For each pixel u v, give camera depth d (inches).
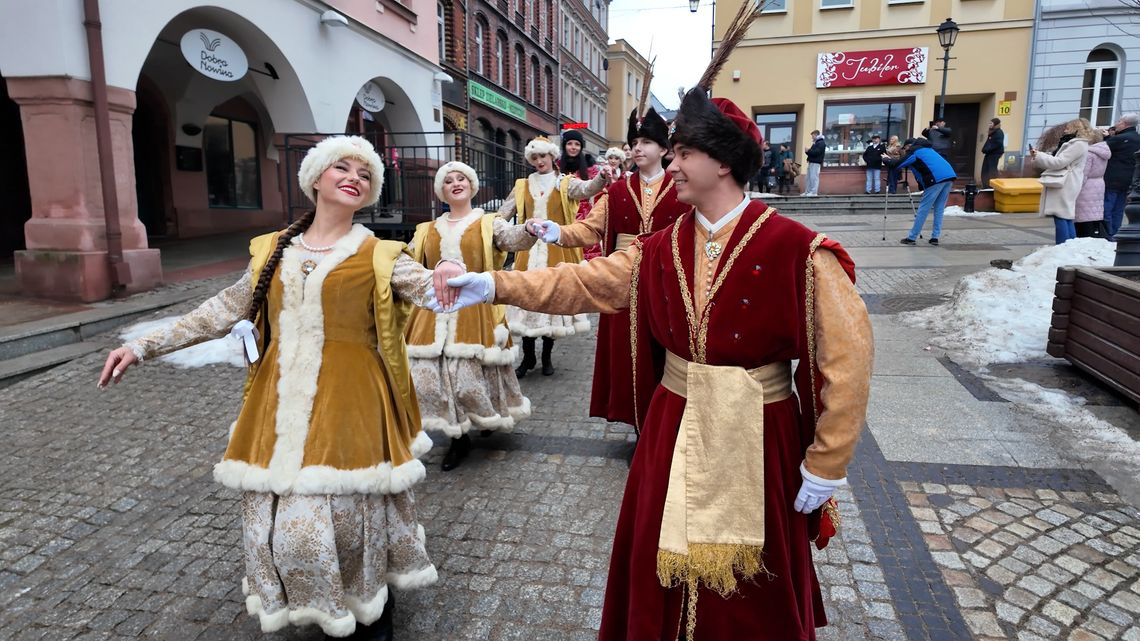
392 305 87.5
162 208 505.7
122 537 128.5
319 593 84.7
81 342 241.4
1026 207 570.6
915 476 138.3
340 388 85.2
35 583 114.8
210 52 333.1
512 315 210.5
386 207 425.1
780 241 64.6
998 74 702.5
